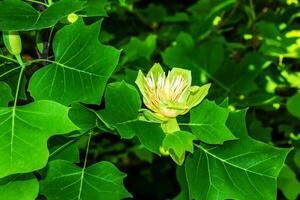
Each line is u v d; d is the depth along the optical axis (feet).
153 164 5.12
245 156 2.27
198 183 2.21
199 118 2.23
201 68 3.52
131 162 4.85
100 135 4.00
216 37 3.84
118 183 2.25
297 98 3.36
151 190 5.76
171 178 5.64
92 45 2.15
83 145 3.39
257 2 4.18
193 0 5.27
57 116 2.02
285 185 3.33
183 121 2.27
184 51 3.54
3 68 2.35
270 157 2.26
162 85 2.25
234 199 2.23
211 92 3.44
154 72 2.28
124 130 2.10
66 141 2.35
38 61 2.37
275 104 3.53
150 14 4.69
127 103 2.18
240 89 3.48
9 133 1.98
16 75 2.36
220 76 3.51
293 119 3.89
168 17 4.33
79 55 2.15
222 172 2.26
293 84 3.73
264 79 3.75
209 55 3.52
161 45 4.49
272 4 4.18
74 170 2.26
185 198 2.65
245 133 2.29
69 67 2.15
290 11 3.99
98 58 2.13
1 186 2.09
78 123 2.12
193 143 2.30
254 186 2.24
